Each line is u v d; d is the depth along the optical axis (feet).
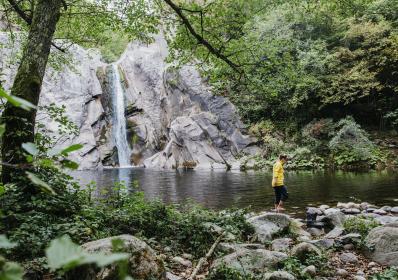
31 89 21.98
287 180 64.44
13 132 20.15
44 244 14.74
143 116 120.57
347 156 84.02
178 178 70.54
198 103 107.96
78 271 12.64
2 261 2.19
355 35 88.58
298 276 17.98
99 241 13.14
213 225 24.09
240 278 16.58
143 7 35.29
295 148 92.99
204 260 18.25
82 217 19.39
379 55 86.89
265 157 95.50
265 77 35.29
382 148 85.40
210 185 58.49
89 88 115.44
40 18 23.07
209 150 99.91
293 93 93.15
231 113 103.14
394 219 32.14
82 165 100.63
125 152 118.01
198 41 33.09
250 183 60.49
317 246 23.39
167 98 115.85
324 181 61.36
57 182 19.97
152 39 38.11
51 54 43.88
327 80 90.89
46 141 22.29
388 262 20.90
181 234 23.16
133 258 12.96
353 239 24.22
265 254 19.34
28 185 18.79
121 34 40.04
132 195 27.17
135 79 125.39
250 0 34.32
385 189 50.90
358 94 90.12
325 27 96.32
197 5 31.89
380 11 87.66
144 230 22.77
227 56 32.53
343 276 19.11
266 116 104.47
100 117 115.75
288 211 37.91
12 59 41.11
